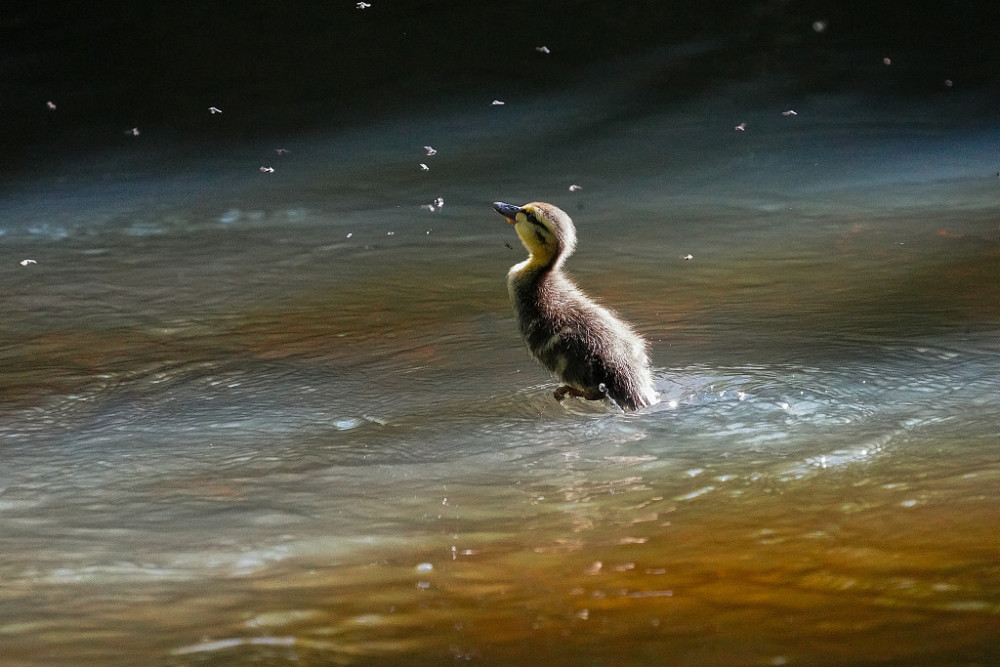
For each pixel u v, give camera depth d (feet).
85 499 27.45
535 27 95.35
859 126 77.05
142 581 21.79
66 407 35.58
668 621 18.26
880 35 93.04
